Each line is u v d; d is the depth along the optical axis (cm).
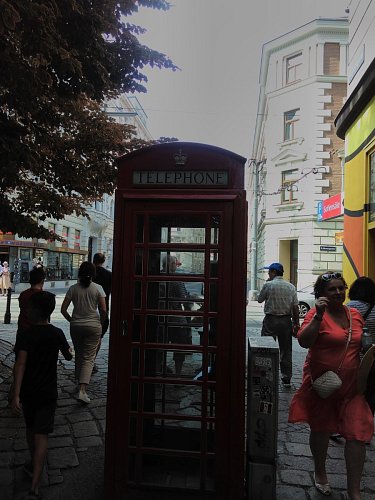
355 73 838
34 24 430
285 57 2511
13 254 2533
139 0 657
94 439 443
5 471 373
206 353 319
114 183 864
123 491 322
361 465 317
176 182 326
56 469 378
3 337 1027
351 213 829
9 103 524
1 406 533
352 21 861
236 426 312
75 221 3381
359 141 789
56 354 348
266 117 2697
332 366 326
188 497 320
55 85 596
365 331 335
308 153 2378
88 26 564
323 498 338
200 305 325
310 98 2377
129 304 324
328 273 350
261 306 2164
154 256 331
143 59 698
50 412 340
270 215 2547
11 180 605
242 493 314
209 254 320
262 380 321
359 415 320
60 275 3095
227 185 321
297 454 419
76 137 820
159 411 338
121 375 324
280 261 2502
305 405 344
